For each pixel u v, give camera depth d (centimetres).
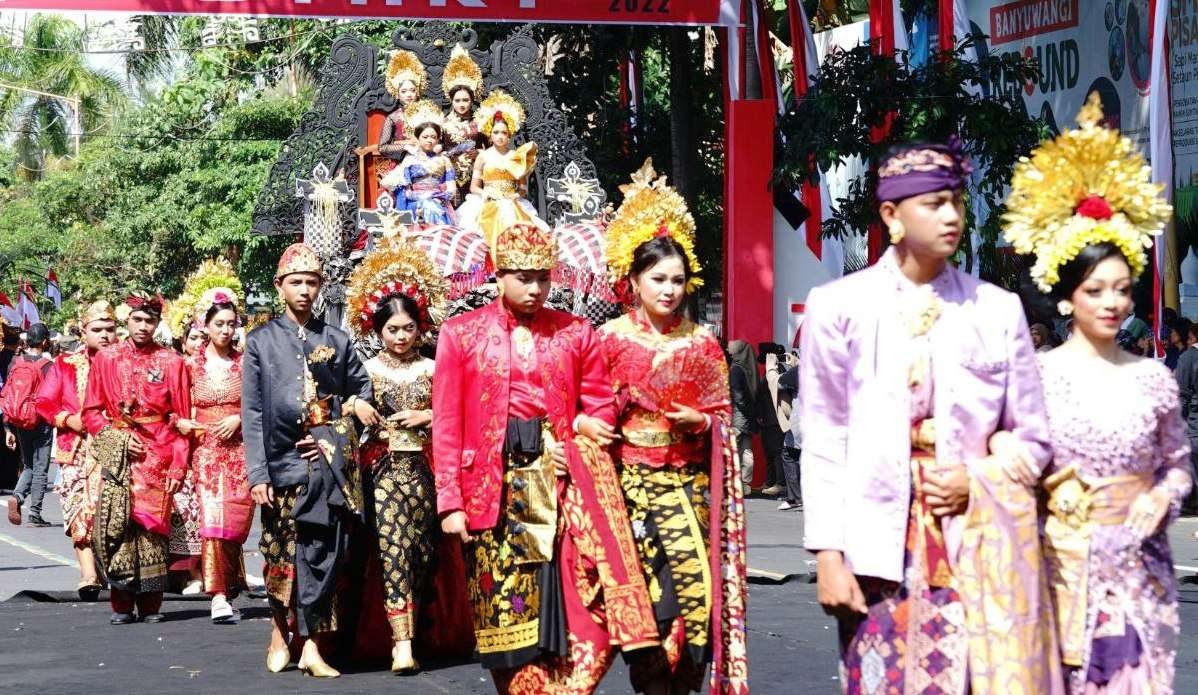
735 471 595
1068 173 495
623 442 598
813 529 457
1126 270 488
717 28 2038
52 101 5619
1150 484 494
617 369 602
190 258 3694
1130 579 487
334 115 1534
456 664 830
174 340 1193
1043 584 455
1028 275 523
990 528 446
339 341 802
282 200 1520
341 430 784
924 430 454
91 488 1092
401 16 1738
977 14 2020
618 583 572
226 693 745
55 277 4378
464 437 615
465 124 1499
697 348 598
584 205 1516
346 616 828
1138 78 1717
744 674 579
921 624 447
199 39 3425
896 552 446
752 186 1952
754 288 1958
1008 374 456
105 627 969
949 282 463
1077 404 489
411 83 1523
